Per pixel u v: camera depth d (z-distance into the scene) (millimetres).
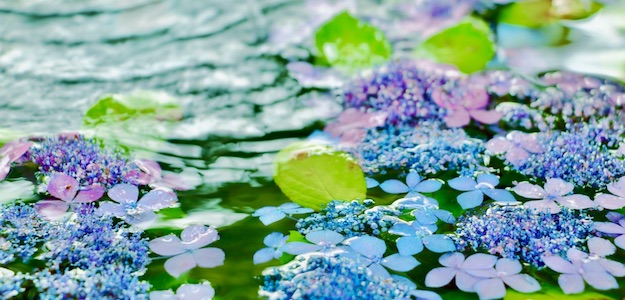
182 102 1002
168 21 1116
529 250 856
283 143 959
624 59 1037
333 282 828
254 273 843
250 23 1109
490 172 916
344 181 914
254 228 877
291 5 1138
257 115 991
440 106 979
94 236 863
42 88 1014
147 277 842
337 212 888
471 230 868
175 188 912
